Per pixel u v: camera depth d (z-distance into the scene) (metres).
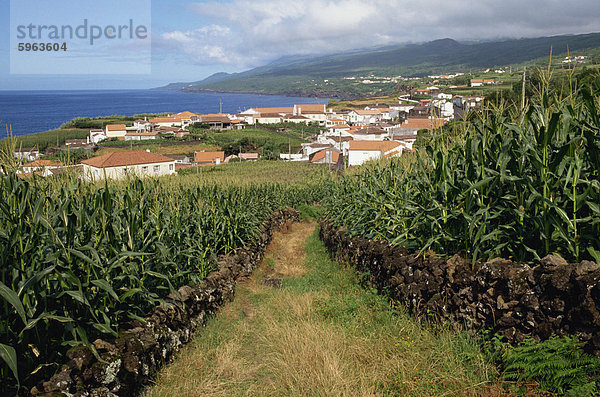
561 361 3.59
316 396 4.48
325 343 5.61
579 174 4.38
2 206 4.06
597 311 3.61
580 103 5.00
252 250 11.82
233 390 4.93
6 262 3.89
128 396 4.48
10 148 5.14
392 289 7.21
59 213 4.50
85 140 98.31
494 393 3.94
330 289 8.70
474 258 5.09
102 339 4.42
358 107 179.00
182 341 6.08
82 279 4.59
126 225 5.72
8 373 3.52
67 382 3.60
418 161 7.13
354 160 56.31
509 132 5.08
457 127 7.23
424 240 6.77
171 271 7.07
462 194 5.18
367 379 4.62
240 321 7.42
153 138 106.50
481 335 4.87
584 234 4.36
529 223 4.91
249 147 95.56
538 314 4.17
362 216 10.12
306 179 34.69
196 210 9.42
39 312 4.10
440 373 4.39
